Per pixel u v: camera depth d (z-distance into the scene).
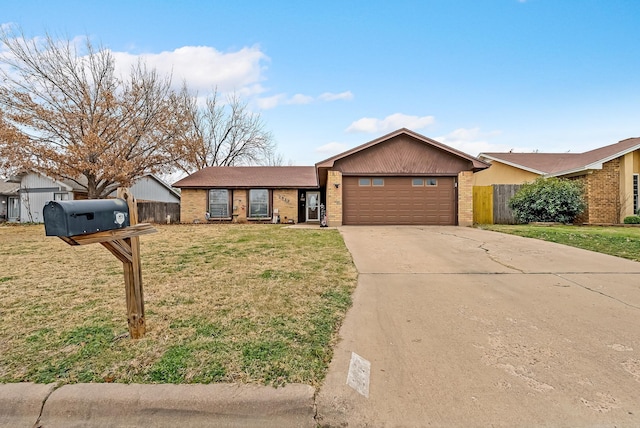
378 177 12.85
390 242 8.16
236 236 9.77
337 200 12.77
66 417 2.03
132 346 2.71
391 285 4.61
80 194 21.03
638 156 13.31
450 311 3.63
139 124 17.72
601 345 2.82
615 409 2.01
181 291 4.25
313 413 2.01
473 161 12.43
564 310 3.62
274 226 14.10
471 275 5.13
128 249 2.81
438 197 12.80
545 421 1.91
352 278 4.93
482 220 14.38
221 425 1.99
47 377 2.26
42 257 6.71
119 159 16.66
